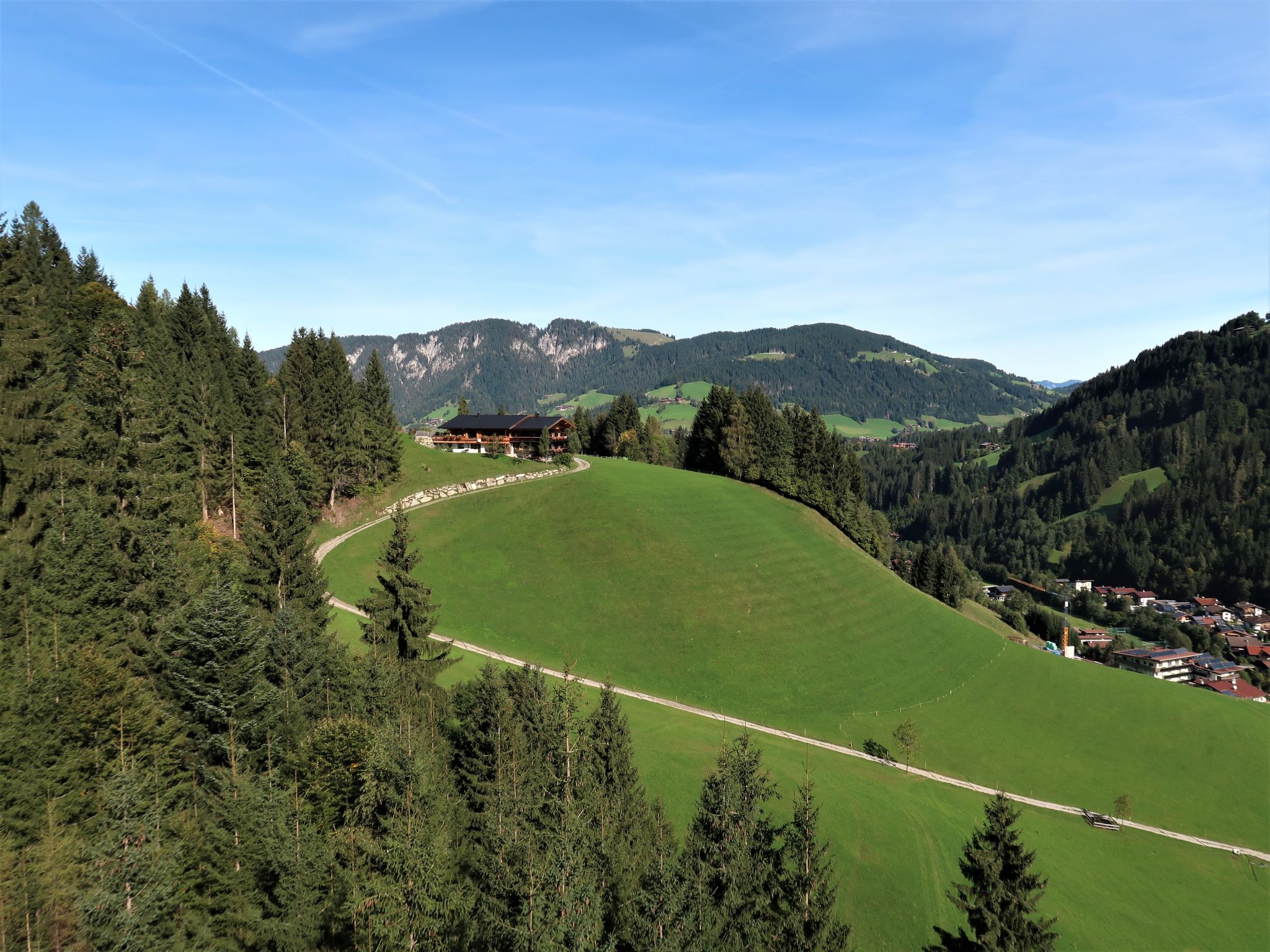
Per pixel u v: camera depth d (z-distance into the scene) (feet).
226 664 118.01
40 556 133.69
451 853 99.91
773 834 110.11
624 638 279.49
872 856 170.50
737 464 494.59
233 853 98.32
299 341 331.36
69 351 239.91
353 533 315.37
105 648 121.80
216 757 116.37
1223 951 170.30
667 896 87.04
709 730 221.66
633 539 343.87
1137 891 188.14
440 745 135.23
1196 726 293.43
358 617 232.73
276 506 168.86
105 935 81.20
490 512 352.08
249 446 264.72
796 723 253.24
